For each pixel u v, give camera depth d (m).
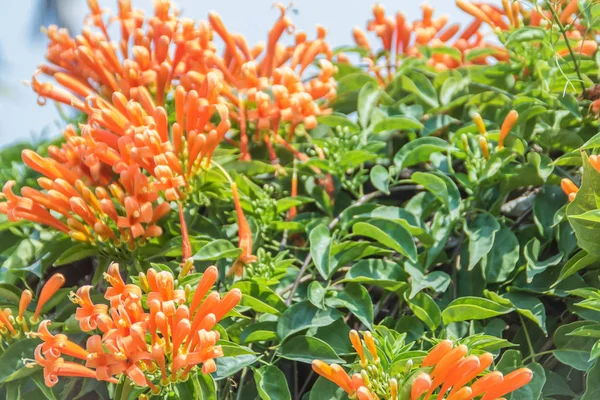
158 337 0.98
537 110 1.16
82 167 1.14
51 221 1.10
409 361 0.98
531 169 1.13
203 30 1.18
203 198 1.15
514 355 1.05
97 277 1.12
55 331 1.12
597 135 1.03
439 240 1.12
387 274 1.11
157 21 1.18
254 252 1.16
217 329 1.05
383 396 0.98
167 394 1.00
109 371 0.97
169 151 1.08
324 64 1.19
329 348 1.05
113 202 1.15
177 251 1.12
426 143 1.19
